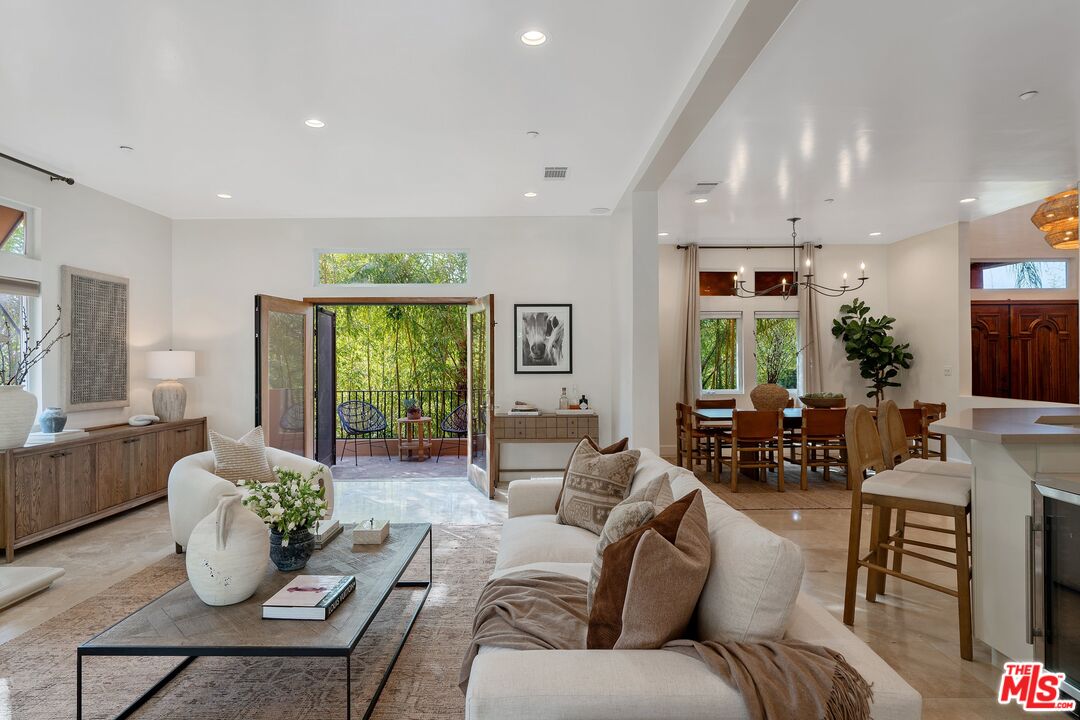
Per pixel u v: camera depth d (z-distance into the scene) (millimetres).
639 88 3328
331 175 4926
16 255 4441
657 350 4816
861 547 4062
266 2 2504
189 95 3412
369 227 6445
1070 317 7758
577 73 3156
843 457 6461
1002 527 2408
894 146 4277
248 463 4090
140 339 5828
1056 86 3328
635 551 1472
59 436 4262
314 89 3340
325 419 7418
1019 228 6914
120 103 3512
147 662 2494
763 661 1323
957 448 6871
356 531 2957
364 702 2174
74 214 5020
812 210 6180
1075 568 2131
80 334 4996
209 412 6281
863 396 8039
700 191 5469
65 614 2982
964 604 2516
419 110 3629
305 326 6473
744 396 8070
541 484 3363
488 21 2656
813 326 7895
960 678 2365
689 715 1260
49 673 2398
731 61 2756
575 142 4172
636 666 1351
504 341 6473
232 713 2105
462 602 3139
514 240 6480
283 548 2539
